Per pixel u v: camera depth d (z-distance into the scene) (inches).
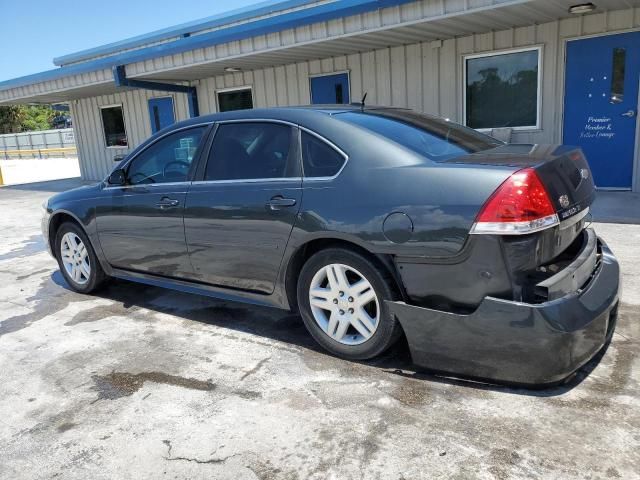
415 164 114.0
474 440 95.0
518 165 104.8
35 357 142.5
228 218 140.2
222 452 96.4
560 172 109.8
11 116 2103.8
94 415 111.7
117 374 129.6
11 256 271.0
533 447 92.1
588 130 320.2
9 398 121.1
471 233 102.7
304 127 131.8
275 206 130.3
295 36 343.0
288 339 144.4
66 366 135.8
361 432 99.6
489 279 102.9
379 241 113.8
